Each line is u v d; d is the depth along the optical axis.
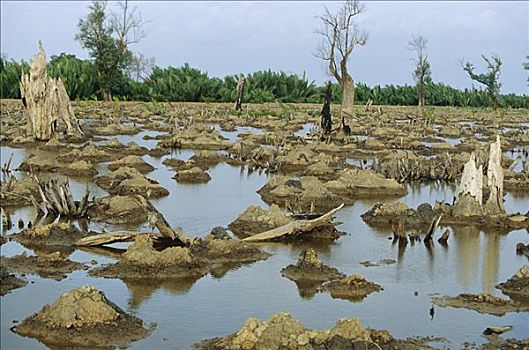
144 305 12.76
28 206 19.98
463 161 29.70
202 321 12.09
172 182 25.22
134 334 11.37
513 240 17.94
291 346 10.32
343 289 13.74
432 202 22.75
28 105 35.38
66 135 36.25
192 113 57.38
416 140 40.09
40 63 35.25
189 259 14.77
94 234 16.58
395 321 12.34
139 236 15.60
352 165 29.66
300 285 14.03
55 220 18.59
